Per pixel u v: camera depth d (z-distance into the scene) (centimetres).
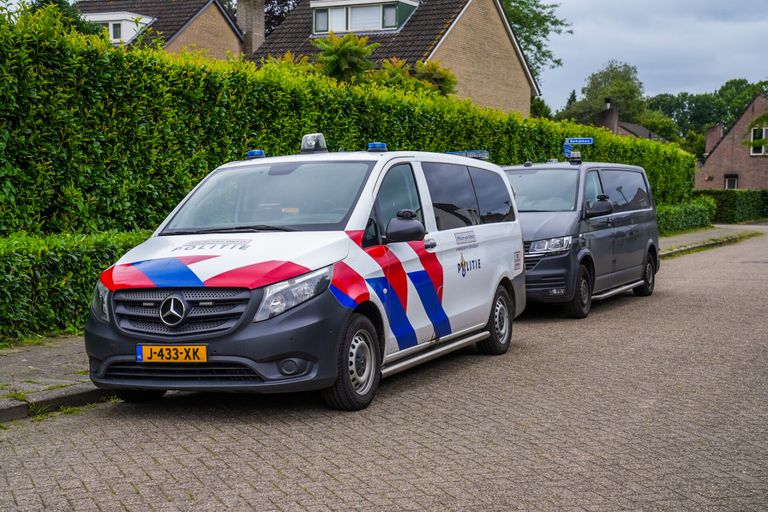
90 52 1022
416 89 2169
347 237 668
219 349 602
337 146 1408
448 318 788
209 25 4300
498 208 926
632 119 10831
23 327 883
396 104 1572
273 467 517
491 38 3819
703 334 1027
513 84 3997
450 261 796
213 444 567
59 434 596
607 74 12006
